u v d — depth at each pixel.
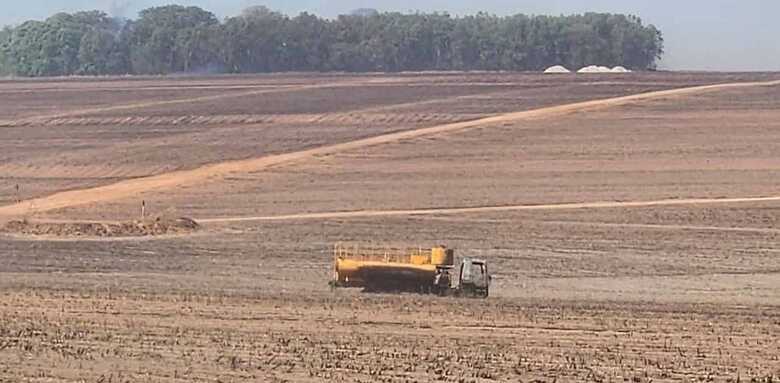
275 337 116.25
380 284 156.62
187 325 123.94
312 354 106.31
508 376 97.81
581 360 106.56
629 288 168.38
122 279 172.38
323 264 191.12
